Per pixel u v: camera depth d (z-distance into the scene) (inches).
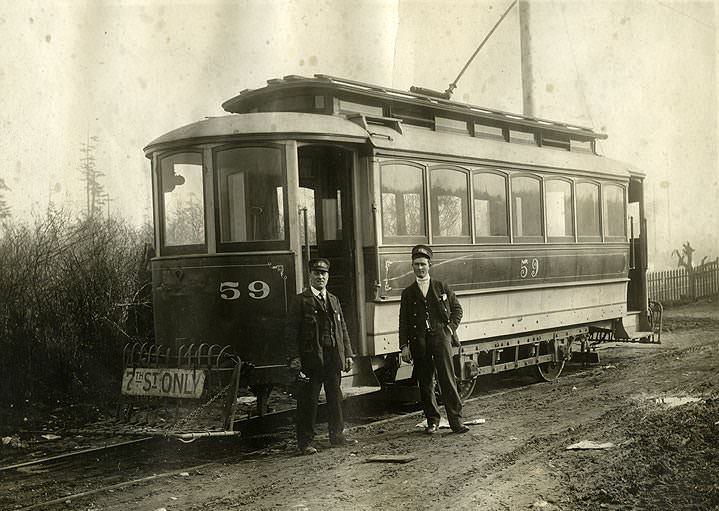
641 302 581.6
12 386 361.1
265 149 323.0
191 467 272.8
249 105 378.9
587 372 494.9
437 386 393.7
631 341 557.6
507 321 433.1
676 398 358.9
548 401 386.0
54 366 380.8
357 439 312.0
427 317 314.3
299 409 288.7
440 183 389.7
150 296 415.8
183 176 330.3
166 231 333.7
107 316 394.0
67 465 280.4
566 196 488.4
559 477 227.6
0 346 360.8
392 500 214.5
